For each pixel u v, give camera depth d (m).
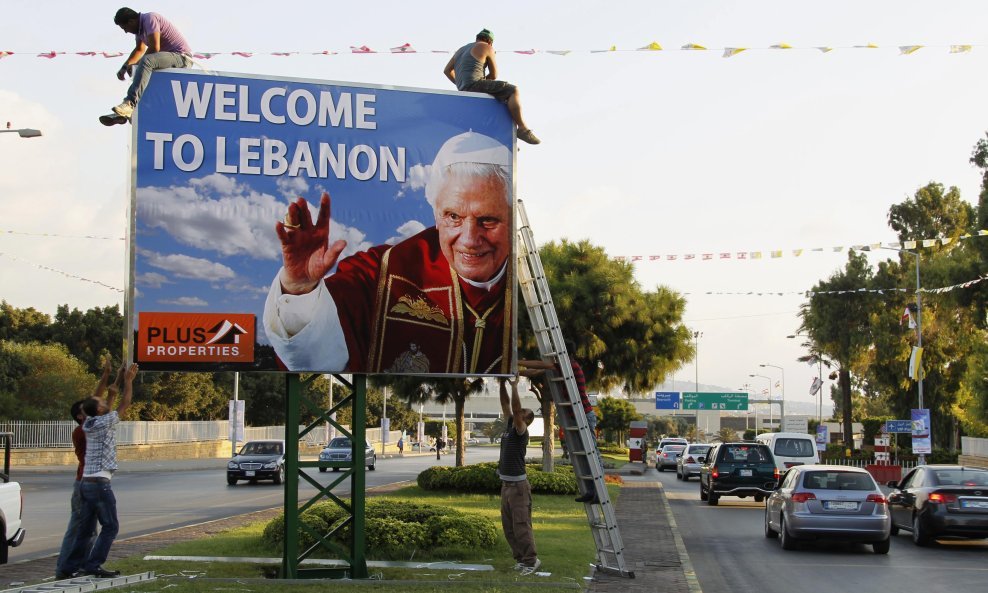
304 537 13.77
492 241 12.46
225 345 11.60
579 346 29.25
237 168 11.76
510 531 12.59
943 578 13.89
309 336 11.84
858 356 63.78
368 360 11.99
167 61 11.64
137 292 11.42
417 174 12.28
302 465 11.98
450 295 12.29
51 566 13.14
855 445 62.34
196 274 11.57
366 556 13.59
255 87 11.88
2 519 13.22
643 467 50.66
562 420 13.23
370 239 12.08
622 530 19.42
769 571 14.48
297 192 11.91
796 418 70.00
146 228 11.48
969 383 49.41
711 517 24.00
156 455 56.19
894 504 20.12
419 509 14.92
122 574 11.73
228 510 23.97
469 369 12.30
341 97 12.10
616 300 29.41
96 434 10.70
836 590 12.70
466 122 12.50
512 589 11.02
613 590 11.83
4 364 50.59
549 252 30.50
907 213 64.12
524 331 28.03
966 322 56.44
